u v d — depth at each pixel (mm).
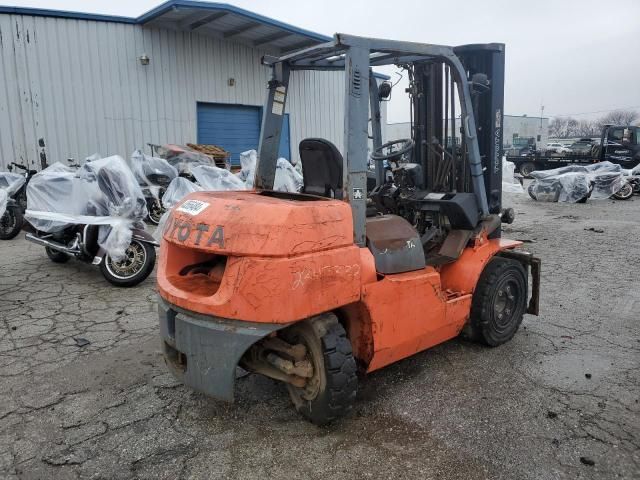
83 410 3428
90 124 12766
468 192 4418
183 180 8992
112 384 3791
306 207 2914
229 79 14961
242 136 15633
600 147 21828
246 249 2812
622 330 4855
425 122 4742
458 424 3270
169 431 3195
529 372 3982
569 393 3658
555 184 15750
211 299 2922
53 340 4605
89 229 6156
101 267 6188
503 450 2996
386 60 4434
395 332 3453
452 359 4219
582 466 2855
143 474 2797
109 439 3104
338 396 3043
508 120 47344
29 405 3488
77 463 2879
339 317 3461
